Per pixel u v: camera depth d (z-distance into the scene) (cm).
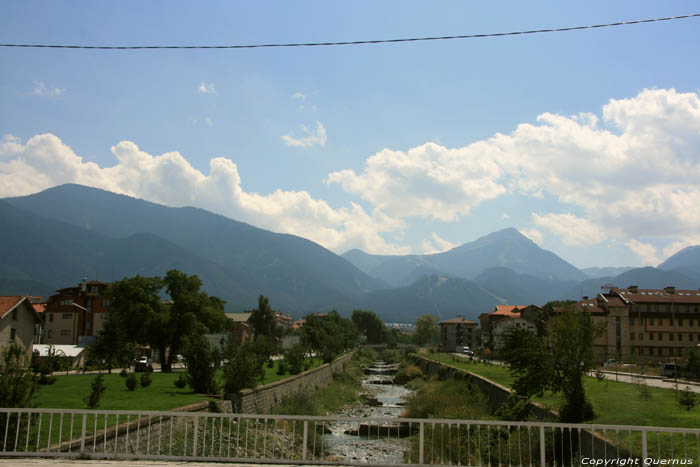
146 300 6316
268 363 6894
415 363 11181
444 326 16238
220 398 3253
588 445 1988
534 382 2522
